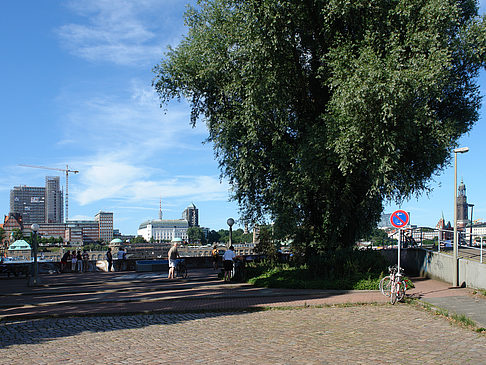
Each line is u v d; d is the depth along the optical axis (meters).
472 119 21.08
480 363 7.08
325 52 20.56
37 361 7.41
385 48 18.00
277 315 12.17
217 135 21.33
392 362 7.15
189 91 22.03
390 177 19.33
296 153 19.86
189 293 17.14
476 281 16.59
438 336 9.23
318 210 21.73
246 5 18.95
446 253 20.47
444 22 17.77
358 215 21.77
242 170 20.47
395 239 28.72
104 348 8.33
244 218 22.98
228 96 20.83
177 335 9.53
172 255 23.48
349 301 14.23
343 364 7.04
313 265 19.69
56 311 13.19
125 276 26.73
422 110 17.45
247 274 21.77
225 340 8.95
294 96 21.34
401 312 12.41
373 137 17.48
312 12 19.84
